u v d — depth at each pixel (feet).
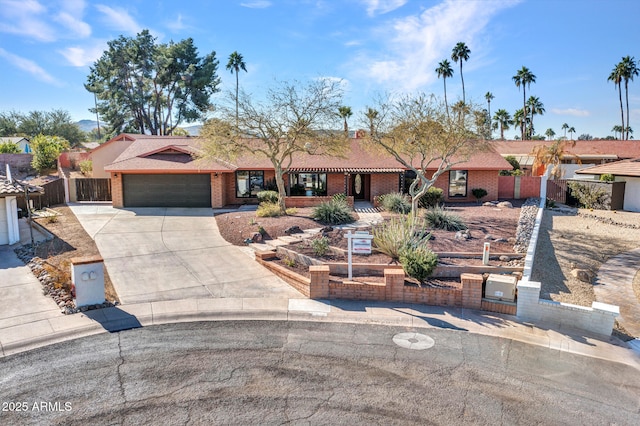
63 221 67.72
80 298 35.29
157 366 26.94
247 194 96.63
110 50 187.11
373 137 69.41
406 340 31.83
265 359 28.25
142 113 193.57
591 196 94.17
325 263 44.80
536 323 35.65
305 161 98.68
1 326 31.89
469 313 37.22
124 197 85.66
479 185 100.42
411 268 40.86
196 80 188.24
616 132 337.72
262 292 40.88
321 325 34.14
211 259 50.83
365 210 85.20
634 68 228.84
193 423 21.43
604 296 42.88
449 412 23.11
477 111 64.54
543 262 52.21
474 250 50.37
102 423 21.26
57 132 243.60
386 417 22.43
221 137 72.28
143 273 45.06
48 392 23.86
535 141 179.52
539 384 26.40
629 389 26.30
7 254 49.57
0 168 138.21
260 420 21.80
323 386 25.17
